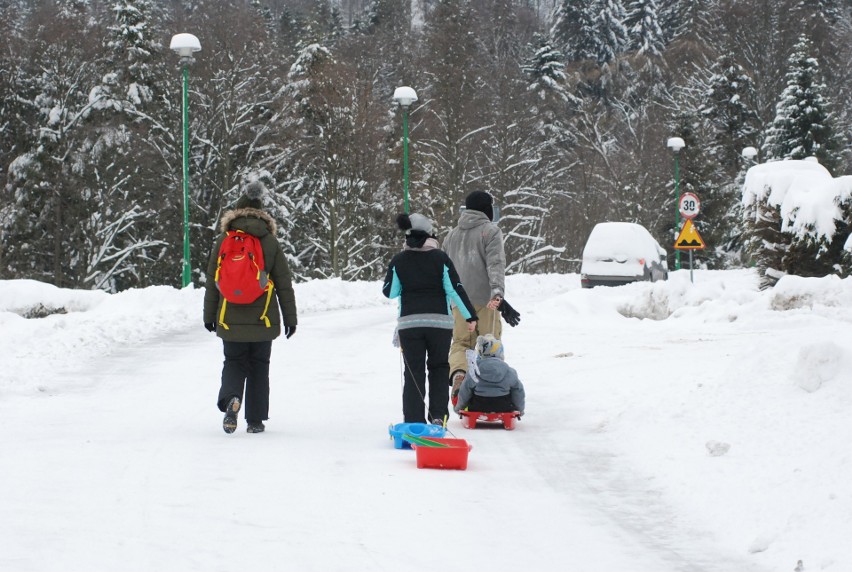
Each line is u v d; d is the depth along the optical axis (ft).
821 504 26.09
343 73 223.10
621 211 273.54
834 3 337.93
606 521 27.73
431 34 258.37
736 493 28.89
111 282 222.28
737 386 39.70
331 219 216.33
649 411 40.63
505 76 250.16
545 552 24.67
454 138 232.12
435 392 39.96
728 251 282.77
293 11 385.70
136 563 22.45
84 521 25.90
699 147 277.44
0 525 25.26
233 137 218.38
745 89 299.99
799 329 73.87
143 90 219.61
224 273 38.78
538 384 53.01
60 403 47.32
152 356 66.28
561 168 282.36
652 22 369.30
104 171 210.79
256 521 26.55
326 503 28.84
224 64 217.56
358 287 140.05
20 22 230.27
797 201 101.09
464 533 26.20
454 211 230.68
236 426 40.22
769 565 23.63
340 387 53.47
